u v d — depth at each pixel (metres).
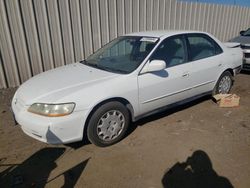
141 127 4.18
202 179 2.93
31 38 6.26
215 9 10.09
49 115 3.10
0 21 5.82
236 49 5.56
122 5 7.40
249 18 11.92
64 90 3.33
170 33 4.36
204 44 4.80
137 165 3.20
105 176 3.01
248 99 5.54
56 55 6.72
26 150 3.57
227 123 4.33
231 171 3.07
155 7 8.15
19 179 2.97
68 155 3.44
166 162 3.25
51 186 2.86
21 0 5.90
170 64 4.15
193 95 4.68
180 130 4.09
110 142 3.62
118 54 4.47
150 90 3.87
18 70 6.33
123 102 3.68
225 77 5.29
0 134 4.04
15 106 3.58
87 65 4.29
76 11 6.67
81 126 3.27
